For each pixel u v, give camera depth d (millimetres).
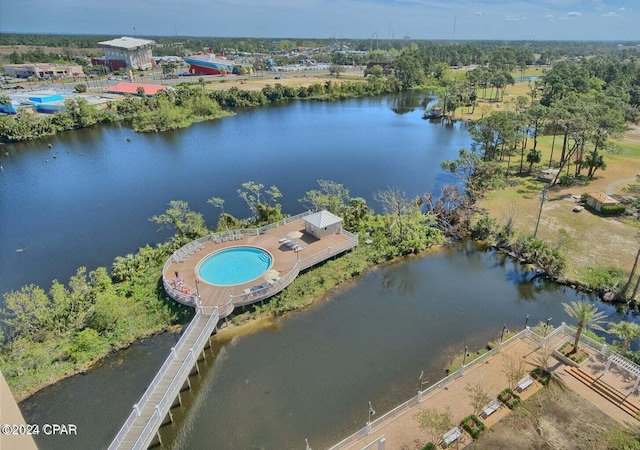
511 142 81750
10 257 57812
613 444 27812
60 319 41688
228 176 89000
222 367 37281
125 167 96875
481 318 43406
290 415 32250
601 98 98125
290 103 182375
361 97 195375
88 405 33656
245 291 43375
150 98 154125
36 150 112375
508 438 28484
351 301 46344
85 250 59344
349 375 36094
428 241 57844
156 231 64625
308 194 68375
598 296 46094
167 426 31750
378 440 26531
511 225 58969
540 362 35406
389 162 97062
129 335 40438
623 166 84438
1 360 36969
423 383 34906
